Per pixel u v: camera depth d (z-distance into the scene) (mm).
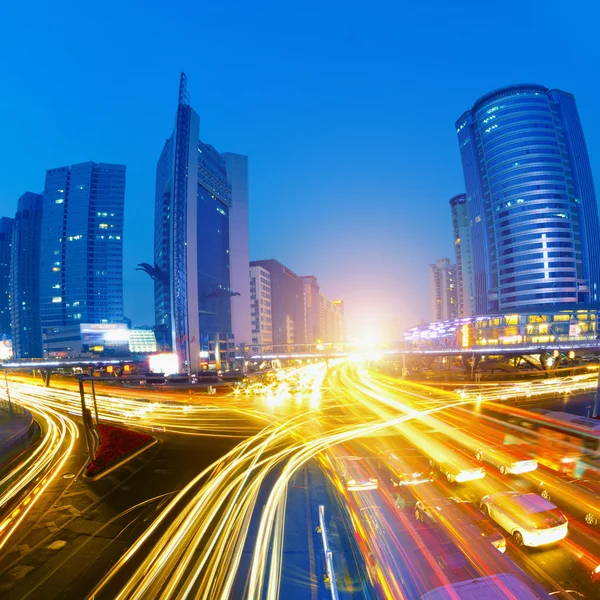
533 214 164000
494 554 14227
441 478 23094
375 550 15516
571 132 171375
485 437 31422
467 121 193500
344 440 32125
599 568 14016
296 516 19219
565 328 117688
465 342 116062
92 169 190000
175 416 45562
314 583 14227
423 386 70438
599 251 166000
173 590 14164
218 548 16766
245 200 175625
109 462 28203
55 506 22016
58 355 176250
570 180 168250
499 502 17484
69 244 186500
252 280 193750
